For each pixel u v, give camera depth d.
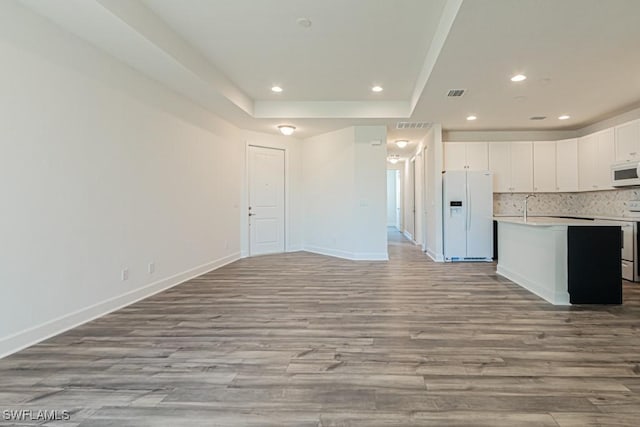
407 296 3.65
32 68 2.37
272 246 6.71
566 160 5.87
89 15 2.43
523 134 6.32
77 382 1.87
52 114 2.53
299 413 1.59
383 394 1.76
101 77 2.99
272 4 2.72
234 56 3.69
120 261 3.23
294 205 6.98
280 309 3.20
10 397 1.72
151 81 3.67
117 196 3.19
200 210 4.74
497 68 3.42
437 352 2.26
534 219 4.32
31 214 2.37
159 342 2.42
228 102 4.50
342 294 3.74
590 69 3.46
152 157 3.70
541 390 1.79
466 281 4.35
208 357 2.19
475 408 1.63
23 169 2.32
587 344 2.38
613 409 1.62
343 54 3.63
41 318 2.45
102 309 3.01
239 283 4.25
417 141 7.47
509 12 2.42
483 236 5.84
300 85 4.58
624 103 4.64
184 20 2.97
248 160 6.24
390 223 14.07
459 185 5.81
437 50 3.12
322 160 6.61
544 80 3.77
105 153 3.04
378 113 5.29
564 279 3.35
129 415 1.58
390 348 2.33
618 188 5.07
